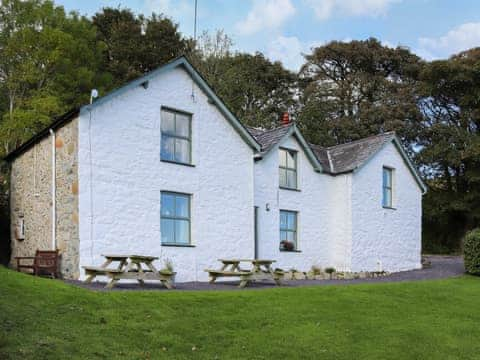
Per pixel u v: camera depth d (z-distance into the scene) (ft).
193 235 60.85
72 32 103.91
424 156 133.90
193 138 61.93
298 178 76.74
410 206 87.81
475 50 142.31
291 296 45.80
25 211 62.44
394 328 38.81
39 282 39.73
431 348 35.40
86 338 30.37
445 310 45.85
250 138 67.00
